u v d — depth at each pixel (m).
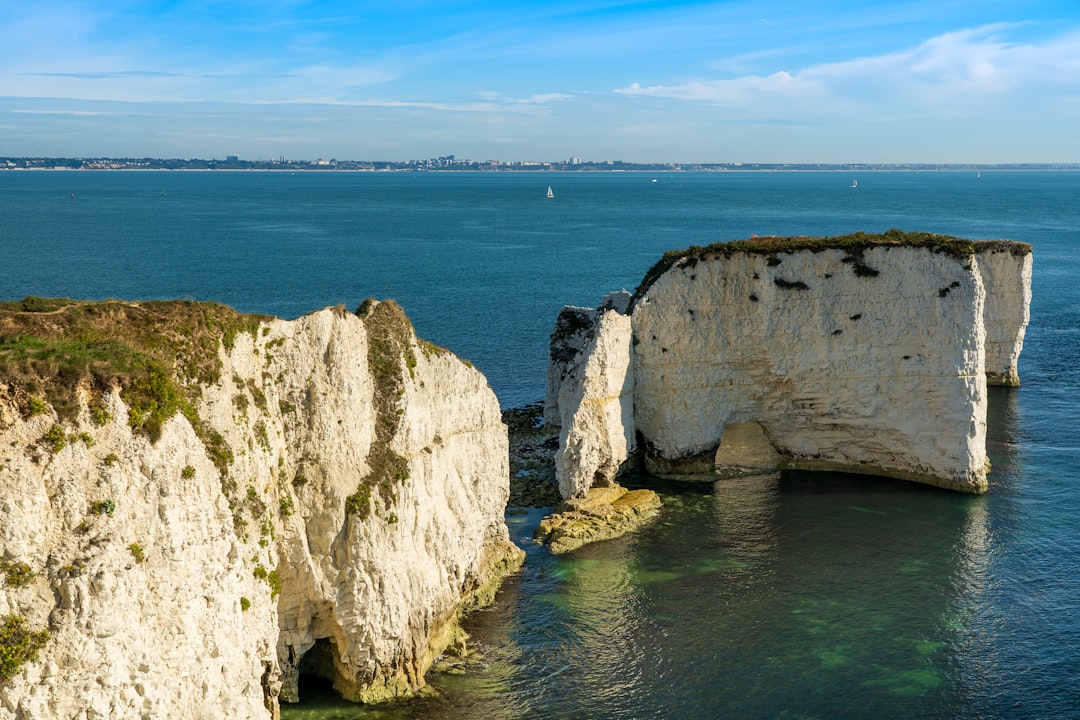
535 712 31.09
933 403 52.19
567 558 43.06
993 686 32.72
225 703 24.88
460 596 37.34
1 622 20.75
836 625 36.84
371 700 31.17
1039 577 40.88
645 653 34.84
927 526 46.66
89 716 21.50
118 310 26.31
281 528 28.97
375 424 32.28
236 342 28.12
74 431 22.06
